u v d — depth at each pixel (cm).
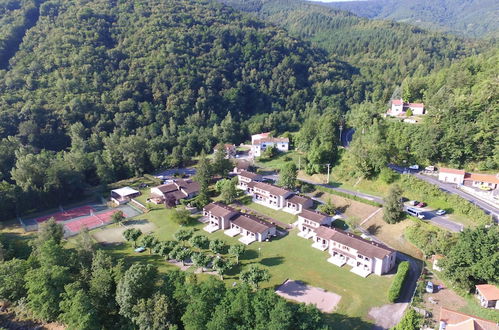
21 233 10988
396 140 12700
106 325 6631
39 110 17612
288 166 12688
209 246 8938
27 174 12781
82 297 6262
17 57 19775
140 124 19538
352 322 6494
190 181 13775
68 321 6272
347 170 12756
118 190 13712
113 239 10288
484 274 6544
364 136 13538
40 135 17100
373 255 7862
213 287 6284
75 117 18275
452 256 7056
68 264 7544
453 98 12525
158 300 6012
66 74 19350
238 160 15862
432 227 8738
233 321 5838
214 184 13888
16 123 17075
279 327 5253
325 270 8169
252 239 9662
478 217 8838
